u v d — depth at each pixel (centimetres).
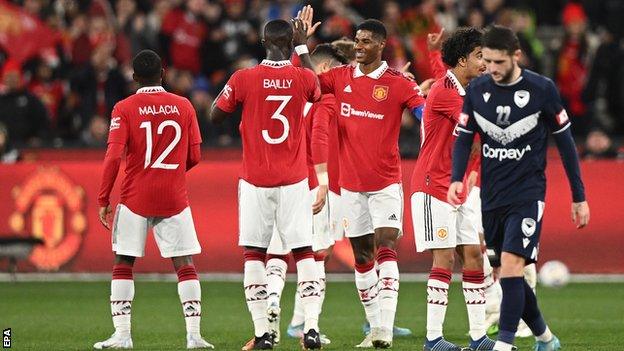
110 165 3706
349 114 3778
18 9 7481
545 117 3178
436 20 7262
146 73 3753
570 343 3947
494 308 4159
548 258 6016
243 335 4281
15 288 5803
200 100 6944
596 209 6016
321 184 3756
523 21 7494
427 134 3631
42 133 6838
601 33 7975
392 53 6644
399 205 3778
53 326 4538
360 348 3759
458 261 6159
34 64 7462
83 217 6194
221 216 6159
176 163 3762
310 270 3681
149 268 6181
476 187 4059
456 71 3628
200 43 7506
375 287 3828
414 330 4431
